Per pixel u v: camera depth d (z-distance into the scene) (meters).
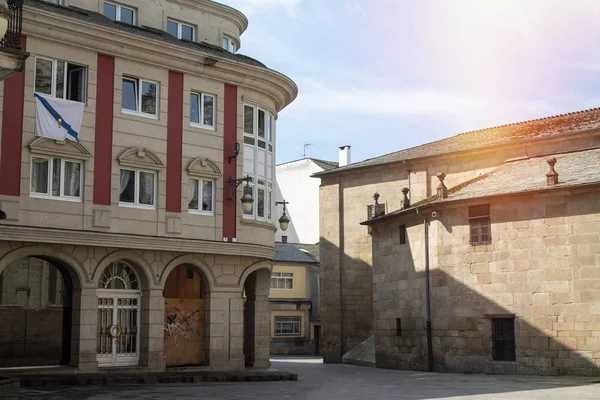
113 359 26.27
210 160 28.78
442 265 32.97
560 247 29.42
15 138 24.06
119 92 26.59
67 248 24.98
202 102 28.98
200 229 28.30
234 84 29.91
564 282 29.19
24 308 33.19
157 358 26.81
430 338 33.34
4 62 17.95
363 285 45.66
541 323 29.58
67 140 25.11
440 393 21.45
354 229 46.41
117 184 26.23
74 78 25.89
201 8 31.62
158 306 27.06
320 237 47.97
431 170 42.34
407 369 35.12
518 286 30.36
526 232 30.41
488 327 31.09
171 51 27.67
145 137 27.12
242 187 29.80
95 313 25.44
